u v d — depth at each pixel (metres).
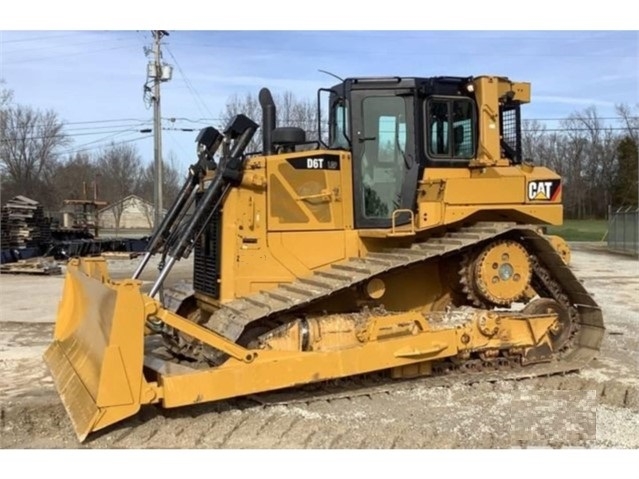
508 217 7.00
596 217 57.91
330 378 5.95
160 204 26.11
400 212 6.62
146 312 5.26
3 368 7.61
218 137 6.65
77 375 5.80
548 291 7.50
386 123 6.83
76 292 6.64
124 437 5.20
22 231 23.25
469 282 6.84
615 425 5.59
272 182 6.55
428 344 6.41
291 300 5.87
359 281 6.10
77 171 55.09
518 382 6.70
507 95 7.19
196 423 5.52
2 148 48.16
